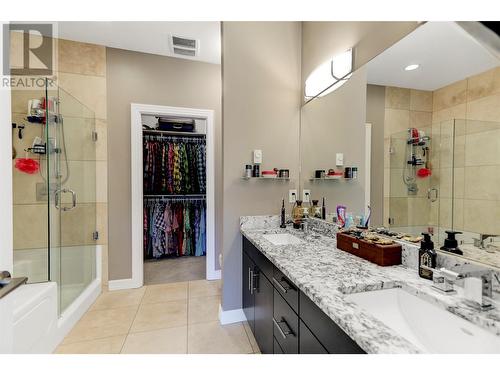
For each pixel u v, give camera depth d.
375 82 1.37
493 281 0.76
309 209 2.08
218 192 2.88
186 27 2.21
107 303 2.32
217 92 2.86
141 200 2.70
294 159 2.18
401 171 1.21
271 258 1.30
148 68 2.65
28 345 1.41
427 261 0.98
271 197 2.12
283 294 1.17
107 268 2.58
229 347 1.70
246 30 2.03
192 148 3.59
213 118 2.85
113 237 2.60
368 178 1.45
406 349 0.57
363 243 1.25
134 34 2.33
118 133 2.59
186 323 2.00
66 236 2.12
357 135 1.52
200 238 3.70
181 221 3.63
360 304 0.90
